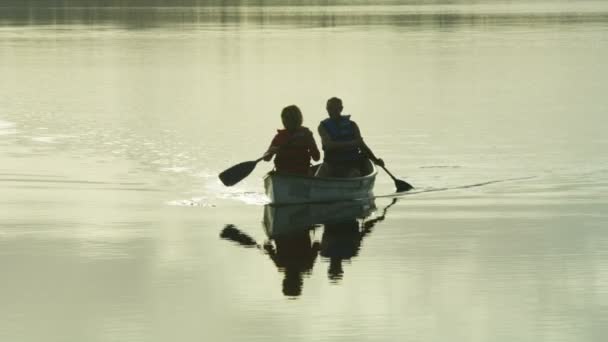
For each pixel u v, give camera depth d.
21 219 56.88
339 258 48.06
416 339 36.84
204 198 63.41
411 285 43.28
